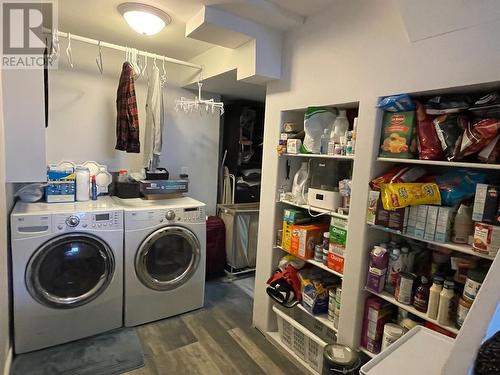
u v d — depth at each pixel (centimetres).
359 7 164
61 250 211
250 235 348
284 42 214
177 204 261
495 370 61
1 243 162
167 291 253
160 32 241
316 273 221
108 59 292
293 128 216
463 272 141
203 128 356
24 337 201
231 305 283
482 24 118
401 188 145
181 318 258
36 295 201
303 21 197
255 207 354
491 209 122
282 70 215
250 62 210
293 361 209
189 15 199
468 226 137
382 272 162
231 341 230
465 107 133
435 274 150
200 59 288
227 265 350
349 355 166
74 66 277
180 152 344
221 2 178
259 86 302
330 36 180
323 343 186
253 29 201
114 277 229
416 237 145
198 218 263
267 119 231
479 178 139
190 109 323
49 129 272
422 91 139
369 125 160
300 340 205
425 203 143
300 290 213
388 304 169
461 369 62
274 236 231
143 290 242
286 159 227
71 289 220
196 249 263
